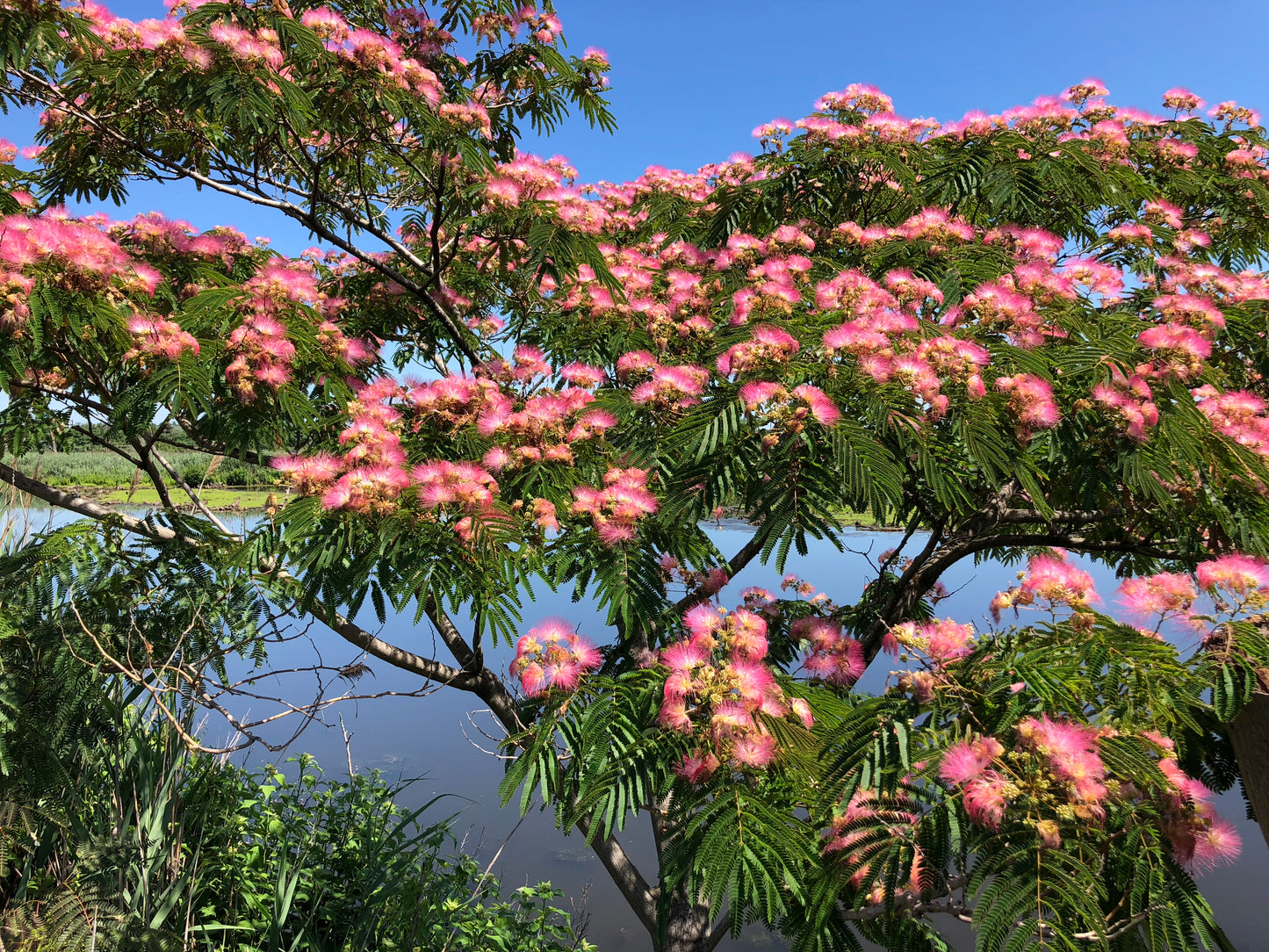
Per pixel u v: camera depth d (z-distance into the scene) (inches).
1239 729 97.9
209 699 146.3
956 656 86.0
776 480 95.0
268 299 136.9
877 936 90.1
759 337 107.2
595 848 160.7
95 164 173.6
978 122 161.3
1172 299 134.0
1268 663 79.4
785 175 168.6
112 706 185.3
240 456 143.9
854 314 122.5
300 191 175.3
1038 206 148.0
